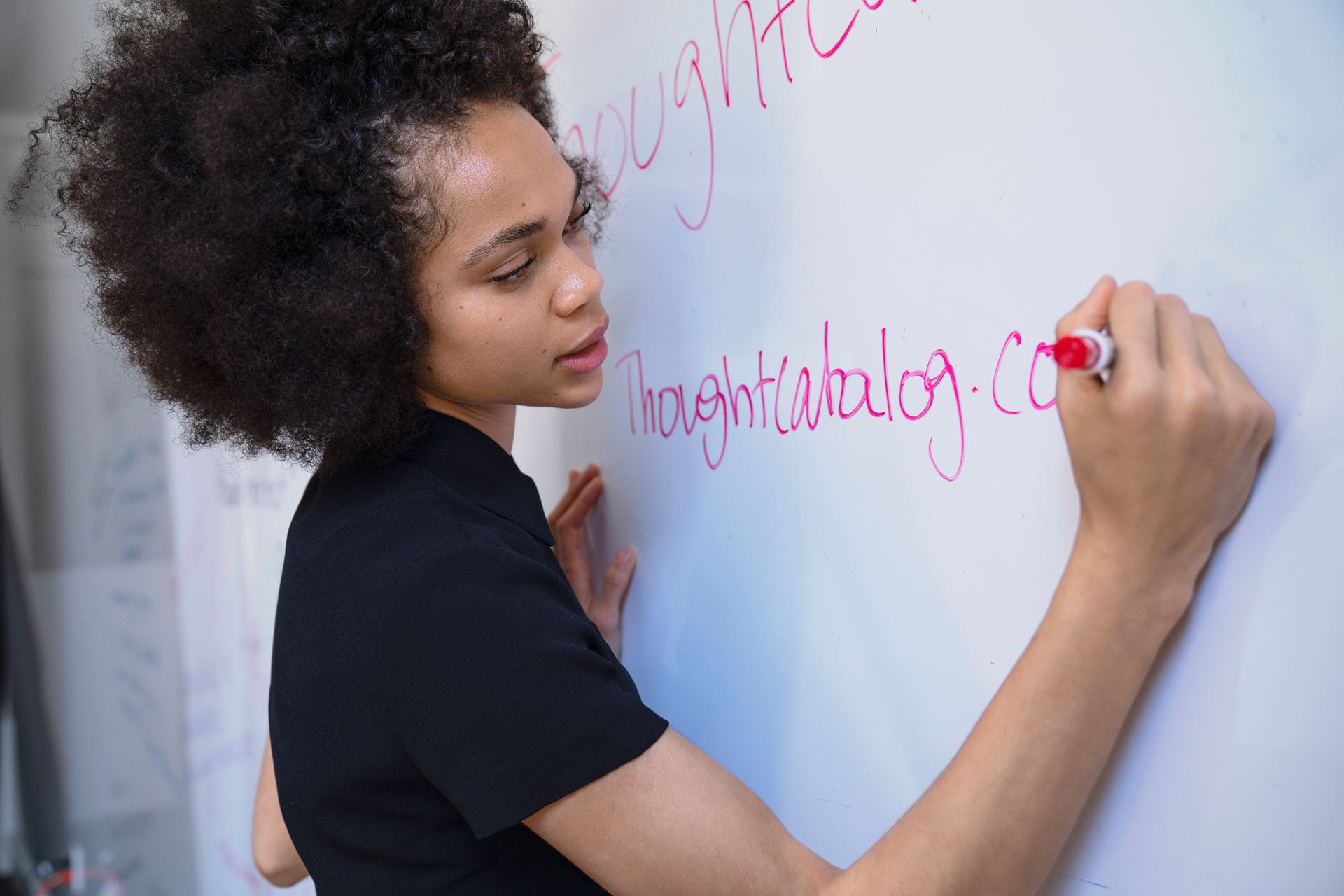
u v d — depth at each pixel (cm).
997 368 50
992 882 39
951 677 53
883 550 57
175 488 162
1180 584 39
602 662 45
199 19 48
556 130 67
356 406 48
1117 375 36
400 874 49
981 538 51
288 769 51
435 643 43
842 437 59
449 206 46
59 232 58
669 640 75
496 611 44
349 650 46
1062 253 46
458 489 52
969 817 39
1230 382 37
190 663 166
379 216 46
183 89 48
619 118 79
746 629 68
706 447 71
